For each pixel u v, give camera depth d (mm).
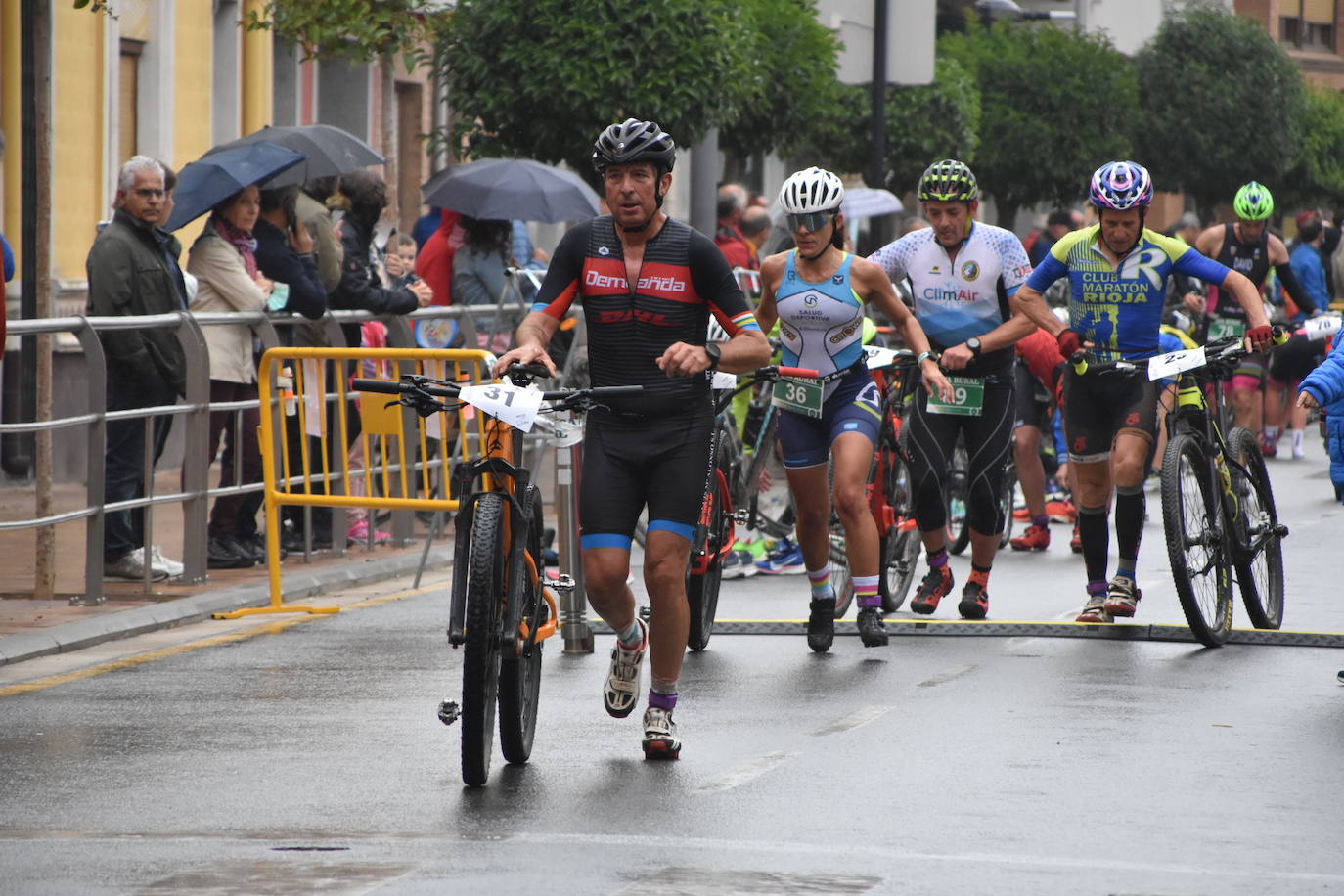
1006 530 33906
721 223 44344
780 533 30609
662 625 17625
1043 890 13586
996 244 25516
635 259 17562
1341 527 36438
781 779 16906
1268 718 19516
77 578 28297
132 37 45594
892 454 26688
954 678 21734
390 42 39031
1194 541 23438
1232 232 45031
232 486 29516
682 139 42406
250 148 30344
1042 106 86438
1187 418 24219
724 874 13906
